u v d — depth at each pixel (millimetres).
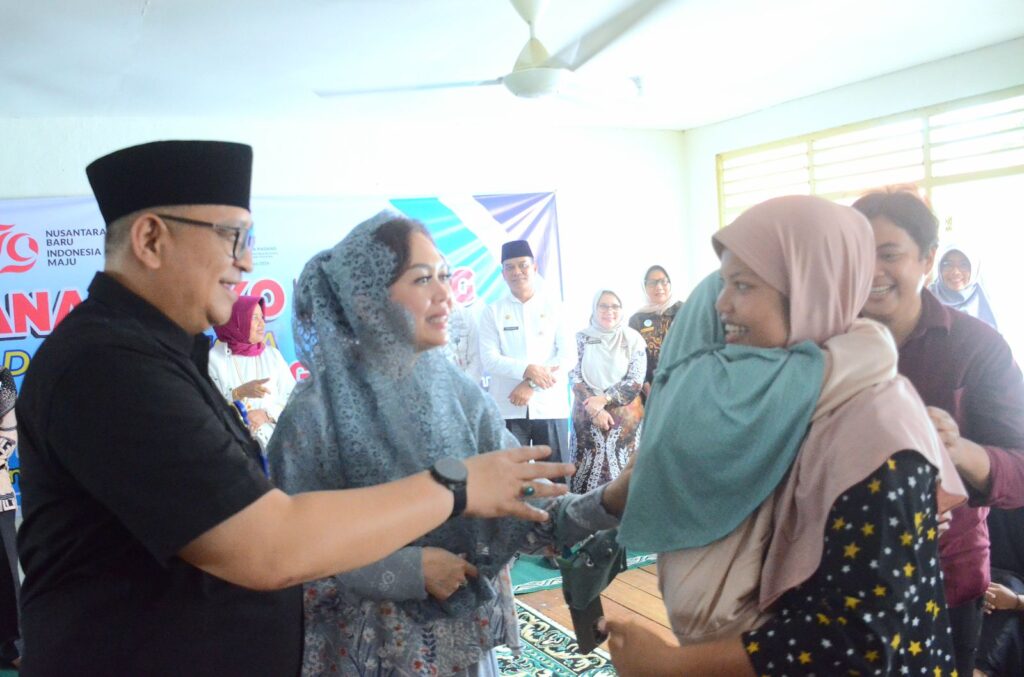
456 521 1352
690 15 3402
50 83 3664
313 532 951
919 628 917
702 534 1029
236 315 3348
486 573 1334
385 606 1292
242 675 1067
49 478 994
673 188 6062
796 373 979
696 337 1165
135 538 1000
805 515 940
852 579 890
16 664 3090
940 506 1216
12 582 3121
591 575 1314
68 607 999
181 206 1046
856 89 4852
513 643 1414
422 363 1324
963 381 1420
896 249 1358
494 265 5387
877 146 4805
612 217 5832
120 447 916
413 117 4910
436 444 1298
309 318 1358
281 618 1128
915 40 3998
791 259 1002
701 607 1017
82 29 3033
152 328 1048
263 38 3287
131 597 999
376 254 1259
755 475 986
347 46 3475
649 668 1025
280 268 4832
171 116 4492
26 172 4270
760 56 4113
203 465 923
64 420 939
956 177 4410
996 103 4203
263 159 4801
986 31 3930
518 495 1123
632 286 5918
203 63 3559
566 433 4172
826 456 928
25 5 2768
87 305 1058
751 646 938
